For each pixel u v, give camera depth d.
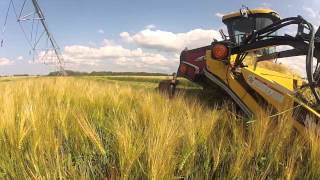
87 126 3.32
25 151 3.16
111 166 3.03
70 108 4.50
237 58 5.93
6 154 3.07
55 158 2.86
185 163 3.17
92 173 2.95
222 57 5.88
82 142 3.48
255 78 5.26
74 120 3.92
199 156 3.44
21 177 2.72
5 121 3.47
